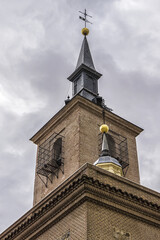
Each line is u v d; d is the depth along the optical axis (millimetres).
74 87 39594
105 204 21375
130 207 22344
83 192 20906
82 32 44688
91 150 32156
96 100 36969
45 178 34031
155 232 22953
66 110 34812
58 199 22203
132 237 21656
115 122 35969
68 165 31812
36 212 23547
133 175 34000
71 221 21172
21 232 24391
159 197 24281
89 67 39969
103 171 22188
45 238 22547
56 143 34781
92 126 33781
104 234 20500
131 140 36406
